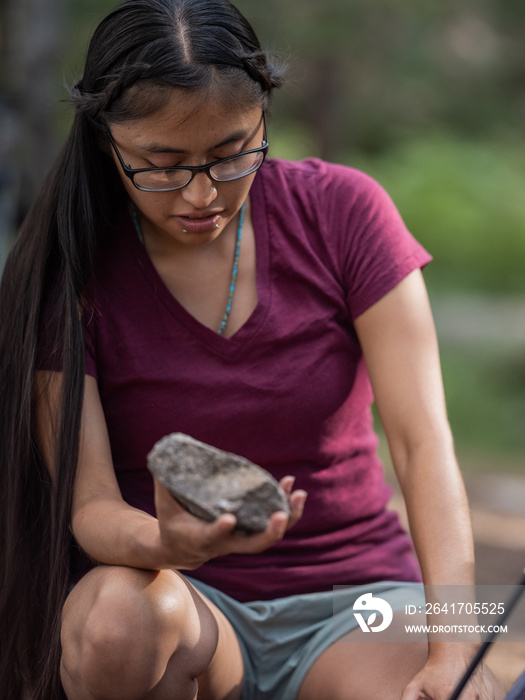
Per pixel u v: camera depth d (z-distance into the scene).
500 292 21.67
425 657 2.30
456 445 9.79
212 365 2.45
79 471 2.36
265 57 2.25
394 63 18.45
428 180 23.42
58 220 2.44
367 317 2.52
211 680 2.31
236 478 1.84
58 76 7.77
